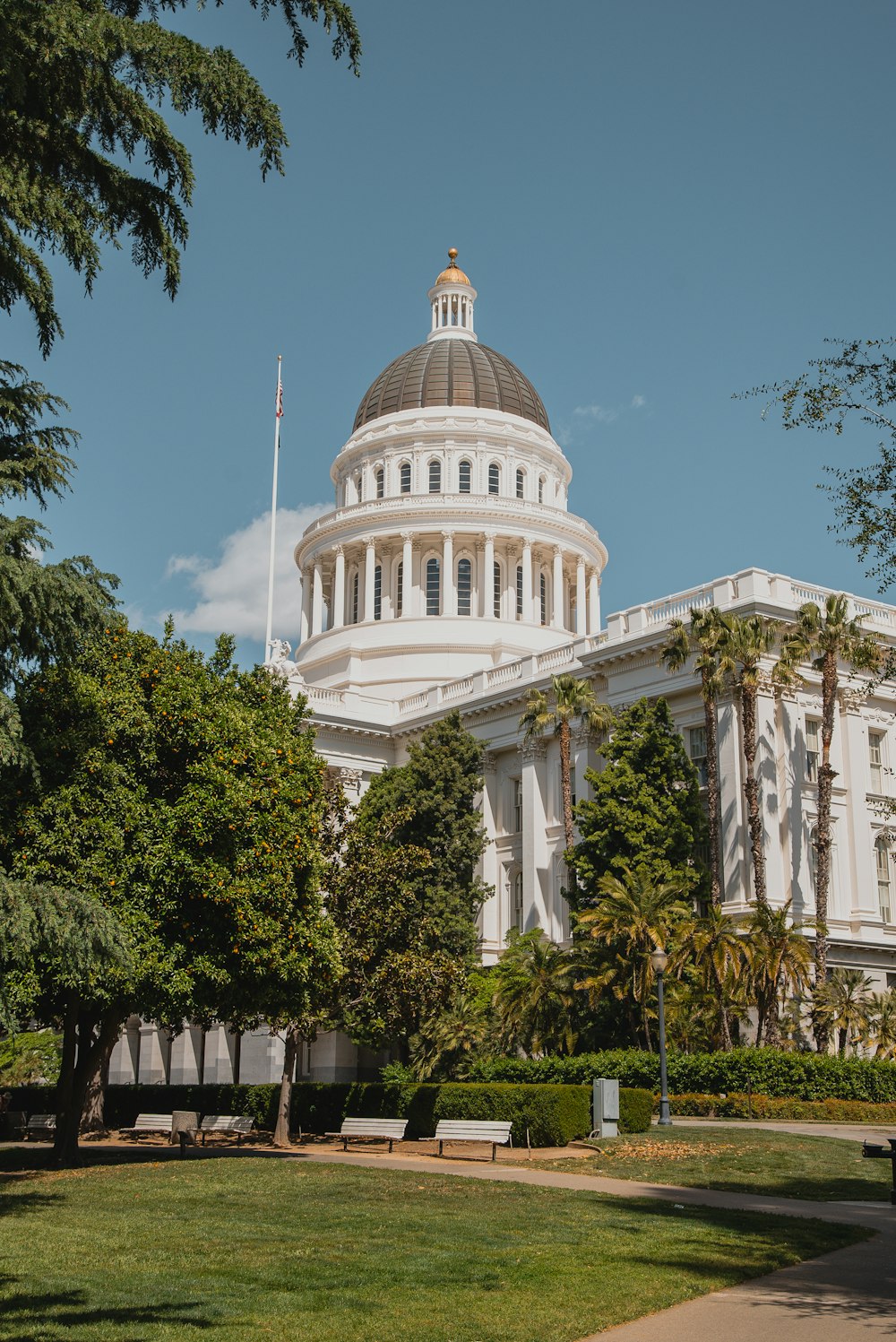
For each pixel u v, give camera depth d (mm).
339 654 92625
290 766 34312
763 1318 13367
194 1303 14008
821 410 22391
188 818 30797
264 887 31750
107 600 27609
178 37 18672
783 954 47031
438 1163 30531
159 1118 42156
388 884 42938
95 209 20625
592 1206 21516
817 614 54125
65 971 26219
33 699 30578
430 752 64625
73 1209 21594
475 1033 50875
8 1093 50531
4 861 29781
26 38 17500
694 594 61344
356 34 18516
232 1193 23438
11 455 25562
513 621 92812
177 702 31797
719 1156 30203
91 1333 12602
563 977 50125
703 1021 47500
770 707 56750
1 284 21672
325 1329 12805
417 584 95312
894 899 59062
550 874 67312
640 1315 13594
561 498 104625
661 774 53938
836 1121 41438
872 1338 12383
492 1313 13492
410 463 99500
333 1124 42469
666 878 51156
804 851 56281
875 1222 20344
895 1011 50281
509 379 105312
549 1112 34000
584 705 62000
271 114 19328
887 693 60688
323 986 35406
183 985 30219
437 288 113125
